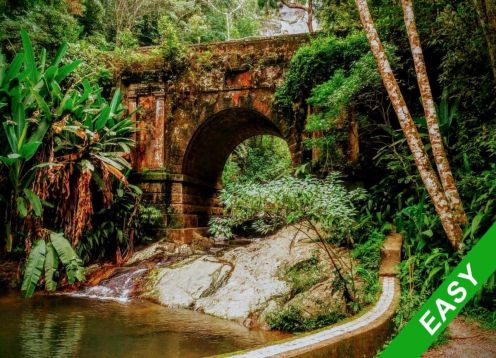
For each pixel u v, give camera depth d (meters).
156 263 11.73
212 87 14.26
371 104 11.23
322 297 7.30
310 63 12.16
